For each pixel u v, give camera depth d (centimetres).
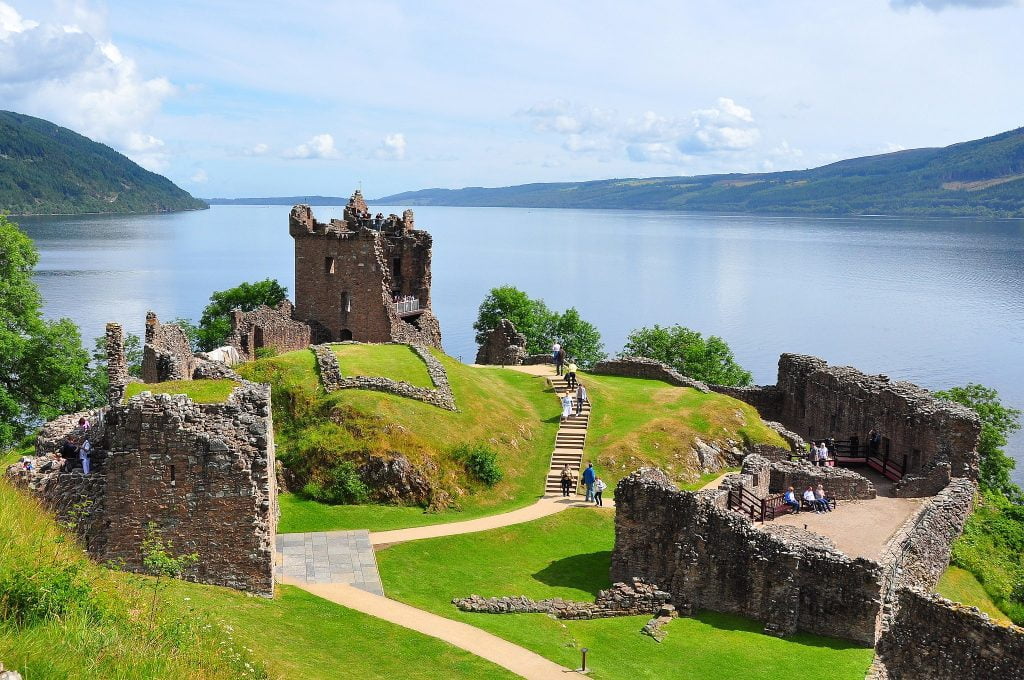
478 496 5444
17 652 1783
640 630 3684
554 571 4491
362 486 5216
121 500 3247
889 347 19150
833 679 3209
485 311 12025
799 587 3691
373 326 9375
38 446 3869
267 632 2966
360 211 10312
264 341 8600
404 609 3625
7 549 2166
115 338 5297
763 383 15300
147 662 2044
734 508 4453
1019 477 11219
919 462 5866
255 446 3341
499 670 3105
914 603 3334
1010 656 3059
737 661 3369
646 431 6375
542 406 6831
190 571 3309
